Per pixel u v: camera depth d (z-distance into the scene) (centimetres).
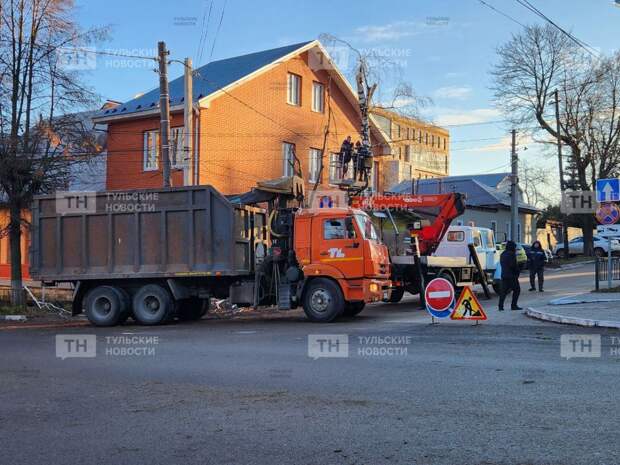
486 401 681
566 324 1352
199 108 2705
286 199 1750
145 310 1669
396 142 3950
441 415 629
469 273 2227
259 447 546
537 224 5944
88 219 1717
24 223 2114
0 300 2297
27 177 2053
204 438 578
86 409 700
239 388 784
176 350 1134
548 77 4419
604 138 4384
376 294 1580
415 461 499
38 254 1755
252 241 1697
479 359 949
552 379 789
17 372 937
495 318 1519
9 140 2025
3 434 607
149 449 551
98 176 2970
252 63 3142
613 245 4750
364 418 627
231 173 2866
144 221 1673
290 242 1653
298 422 619
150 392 778
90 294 1695
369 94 3189
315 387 776
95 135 2244
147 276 1659
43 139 2048
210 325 1625
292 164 2964
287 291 1628
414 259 1930
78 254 1722
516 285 1694
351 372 867
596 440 537
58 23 2083
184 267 1633
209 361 998
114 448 557
